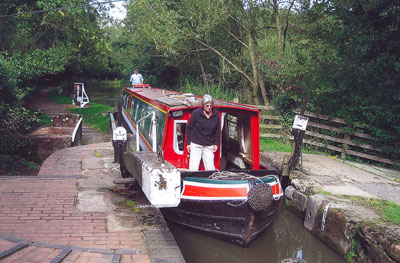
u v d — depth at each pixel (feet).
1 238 15.02
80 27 69.26
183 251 19.54
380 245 16.46
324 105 36.99
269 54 50.67
